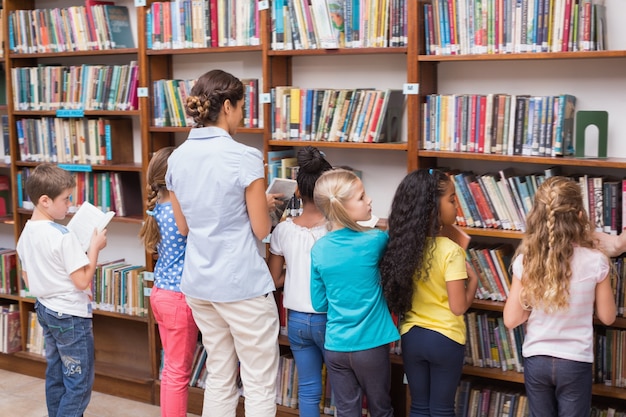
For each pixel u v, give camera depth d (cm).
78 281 307
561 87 307
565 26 278
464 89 329
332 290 272
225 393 297
